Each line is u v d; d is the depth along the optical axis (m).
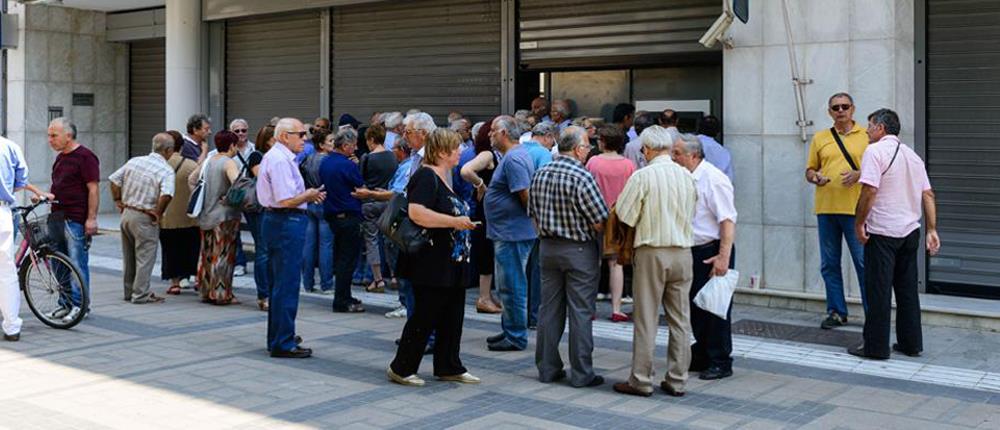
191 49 15.89
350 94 14.36
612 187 8.12
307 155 11.15
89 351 7.67
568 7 12.13
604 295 10.27
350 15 14.28
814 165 8.79
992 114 9.28
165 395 6.34
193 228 10.62
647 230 6.24
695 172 6.77
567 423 5.76
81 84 18.36
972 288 9.45
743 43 9.89
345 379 6.80
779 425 5.75
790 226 9.73
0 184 7.96
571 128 6.57
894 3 9.13
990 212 9.34
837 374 7.03
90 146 18.55
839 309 8.73
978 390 6.60
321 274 10.79
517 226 7.65
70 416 5.84
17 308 8.10
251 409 6.01
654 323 6.36
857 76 9.31
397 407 6.08
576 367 6.60
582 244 6.50
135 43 18.81
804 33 9.55
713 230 6.81
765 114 9.80
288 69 15.13
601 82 12.24
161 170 9.91
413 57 13.62
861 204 7.35
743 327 8.76
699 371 7.08
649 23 11.48
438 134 6.48
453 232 6.54
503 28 12.66
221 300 9.95
